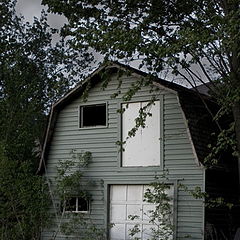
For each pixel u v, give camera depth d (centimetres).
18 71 2408
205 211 1499
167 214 1549
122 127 1722
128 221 1659
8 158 1689
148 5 1320
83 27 1270
